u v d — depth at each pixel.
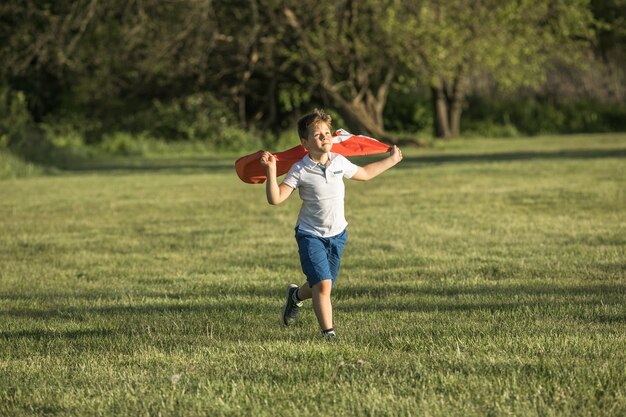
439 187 23.94
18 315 9.62
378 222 17.06
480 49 46.06
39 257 14.09
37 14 48.47
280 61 48.62
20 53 48.34
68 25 46.91
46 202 22.59
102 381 6.62
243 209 20.27
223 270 12.47
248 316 9.13
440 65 45.38
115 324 8.91
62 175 32.59
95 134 48.81
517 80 51.72
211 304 9.94
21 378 6.82
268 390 6.18
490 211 18.44
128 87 49.00
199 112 48.19
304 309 9.47
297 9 45.31
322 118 7.87
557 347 7.20
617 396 5.82
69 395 6.23
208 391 6.20
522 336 7.68
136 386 6.44
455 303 9.59
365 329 8.16
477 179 26.09
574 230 15.45
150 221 18.48
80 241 15.80
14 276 12.38
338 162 7.97
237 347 7.58
